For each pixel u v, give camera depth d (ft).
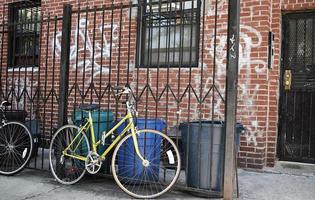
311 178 18.30
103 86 24.52
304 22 20.98
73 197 15.30
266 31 20.17
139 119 16.21
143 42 23.50
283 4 20.90
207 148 15.20
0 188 16.60
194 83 21.77
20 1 28.91
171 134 19.40
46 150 24.97
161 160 16.53
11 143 18.75
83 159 16.76
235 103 14.44
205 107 21.39
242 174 19.01
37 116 19.97
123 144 16.17
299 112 20.97
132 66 23.61
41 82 26.96
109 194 15.69
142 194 15.39
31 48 27.66
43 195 15.62
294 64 21.15
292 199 15.06
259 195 15.51
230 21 14.53
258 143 20.20
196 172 15.43
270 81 20.83
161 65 22.95
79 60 25.54
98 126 16.97
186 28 22.27
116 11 24.29
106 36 24.67
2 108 19.74
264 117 20.17
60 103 17.93
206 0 21.68
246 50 20.54
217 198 15.11
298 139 20.98
